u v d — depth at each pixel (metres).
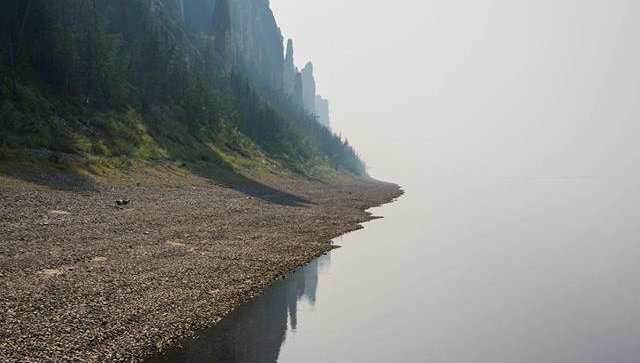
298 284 33.09
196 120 130.38
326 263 40.75
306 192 110.25
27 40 87.69
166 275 29.77
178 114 128.38
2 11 86.56
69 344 18.91
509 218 94.38
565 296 33.62
